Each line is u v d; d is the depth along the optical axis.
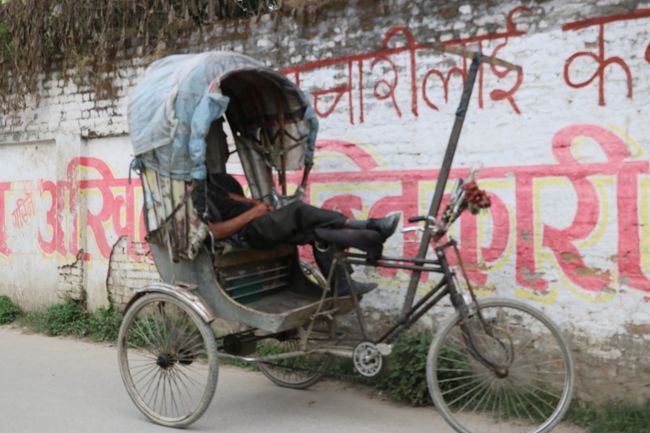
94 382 5.71
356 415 4.83
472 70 4.60
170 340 4.82
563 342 4.15
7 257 8.43
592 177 4.71
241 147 5.54
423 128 5.42
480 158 5.15
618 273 4.62
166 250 4.81
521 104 4.97
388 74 5.57
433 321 5.34
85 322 7.52
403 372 4.98
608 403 4.62
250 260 4.83
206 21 6.61
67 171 7.72
